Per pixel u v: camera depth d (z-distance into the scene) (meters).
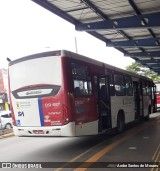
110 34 21.00
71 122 9.10
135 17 16.41
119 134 13.36
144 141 10.85
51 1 14.13
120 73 14.13
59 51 9.35
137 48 26.69
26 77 9.84
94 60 11.27
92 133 10.30
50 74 9.41
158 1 14.43
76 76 9.68
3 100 39.31
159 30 20.05
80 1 14.06
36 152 10.17
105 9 15.61
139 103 17.34
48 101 9.36
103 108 11.84
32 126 9.63
